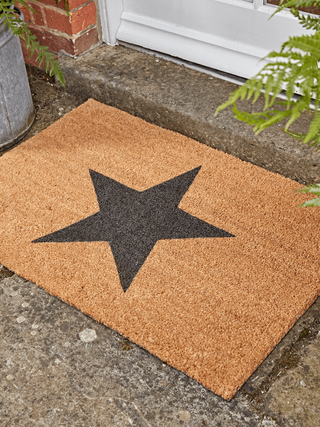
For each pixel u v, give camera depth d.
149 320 1.03
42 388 0.98
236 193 1.22
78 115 1.42
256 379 0.98
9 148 1.37
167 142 1.34
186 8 1.39
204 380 0.96
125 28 1.50
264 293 1.06
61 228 1.17
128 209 1.20
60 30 1.45
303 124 1.26
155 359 1.00
